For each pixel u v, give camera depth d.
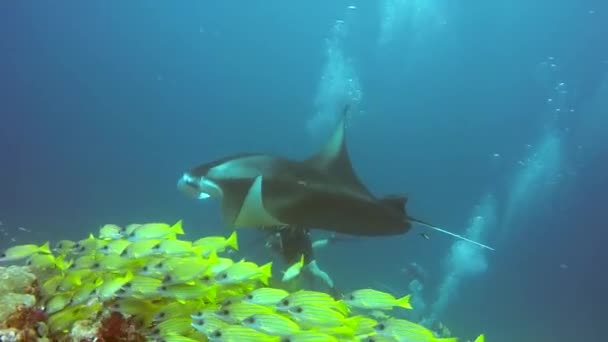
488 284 28.00
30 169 39.53
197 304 3.49
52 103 86.94
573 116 48.81
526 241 39.47
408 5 70.38
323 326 3.36
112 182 36.09
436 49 72.56
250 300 3.45
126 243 4.13
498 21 67.56
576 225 41.78
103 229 4.57
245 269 3.59
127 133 72.38
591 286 32.59
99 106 89.56
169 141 68.88
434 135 66.12
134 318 3.35
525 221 41.53
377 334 3.29
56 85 96.19
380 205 5.92
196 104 96.00
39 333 3.24
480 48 70.38
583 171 45.12
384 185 49.56
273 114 86.25
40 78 97.31
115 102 93.00
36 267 4.10
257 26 101.19
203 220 25.67
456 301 22.98
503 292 27.36
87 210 27.06
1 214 22.58
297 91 103.56
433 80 74.12
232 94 102.00
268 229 5.71
